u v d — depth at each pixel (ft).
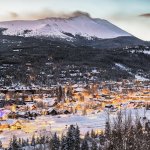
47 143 570.46
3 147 588.09
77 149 478.59
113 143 390.83
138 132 404.57
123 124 422.82
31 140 618.85
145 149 378.53
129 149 376.89
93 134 607.78
